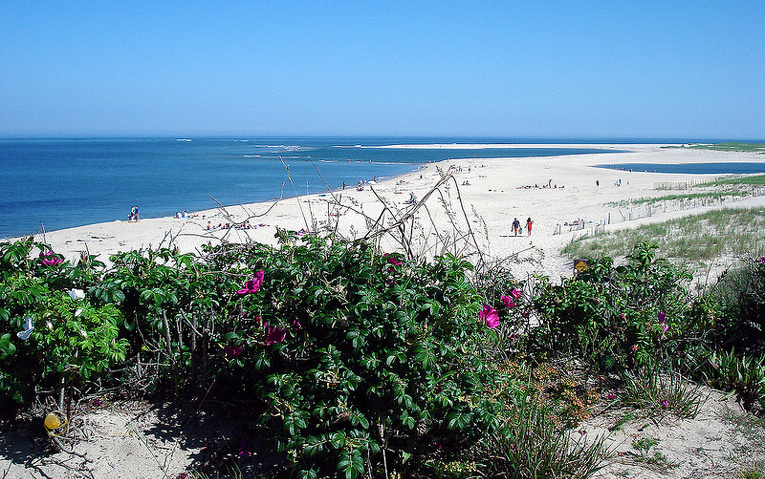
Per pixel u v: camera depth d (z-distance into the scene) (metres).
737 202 21.44
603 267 4.23
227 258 3.97
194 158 101.62
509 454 2.67
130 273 3.25
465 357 2.85
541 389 3.40
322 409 2.40
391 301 2.67
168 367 3.40
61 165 79.75
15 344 2.82
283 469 2.78
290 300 2.87
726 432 3.19
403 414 2.46
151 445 3.02
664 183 42.03
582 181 49.59
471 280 4.06
